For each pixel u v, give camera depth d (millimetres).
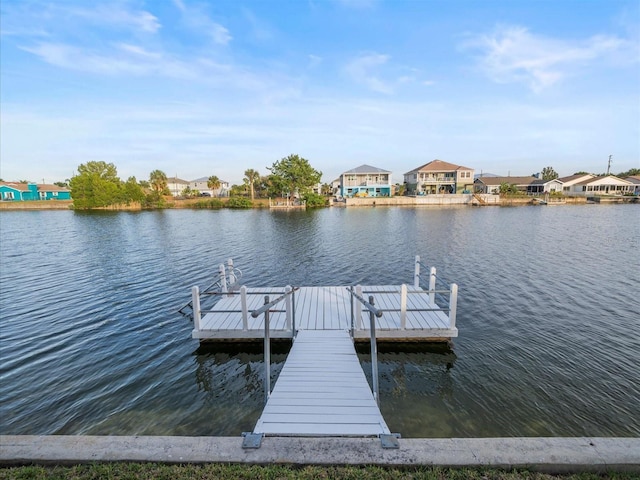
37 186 72688
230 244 21953
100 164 80188
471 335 8375
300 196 58375
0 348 8016
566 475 2922
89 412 5727
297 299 9305
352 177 66250
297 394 4797
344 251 19203
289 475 2938
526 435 5094
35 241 23578
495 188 69062
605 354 7449
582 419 5426
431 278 8625
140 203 57000
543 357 7348
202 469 3014
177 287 12914
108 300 11414
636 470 2928
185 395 6195
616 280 13023
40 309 10562
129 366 7203
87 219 39438
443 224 30703
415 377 6660
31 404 5957
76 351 7852
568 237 22953
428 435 5094
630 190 64438
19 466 3098
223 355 7586
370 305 4469
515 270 14602
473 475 2895
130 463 3088
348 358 5977
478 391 6195
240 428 5297
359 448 3189
